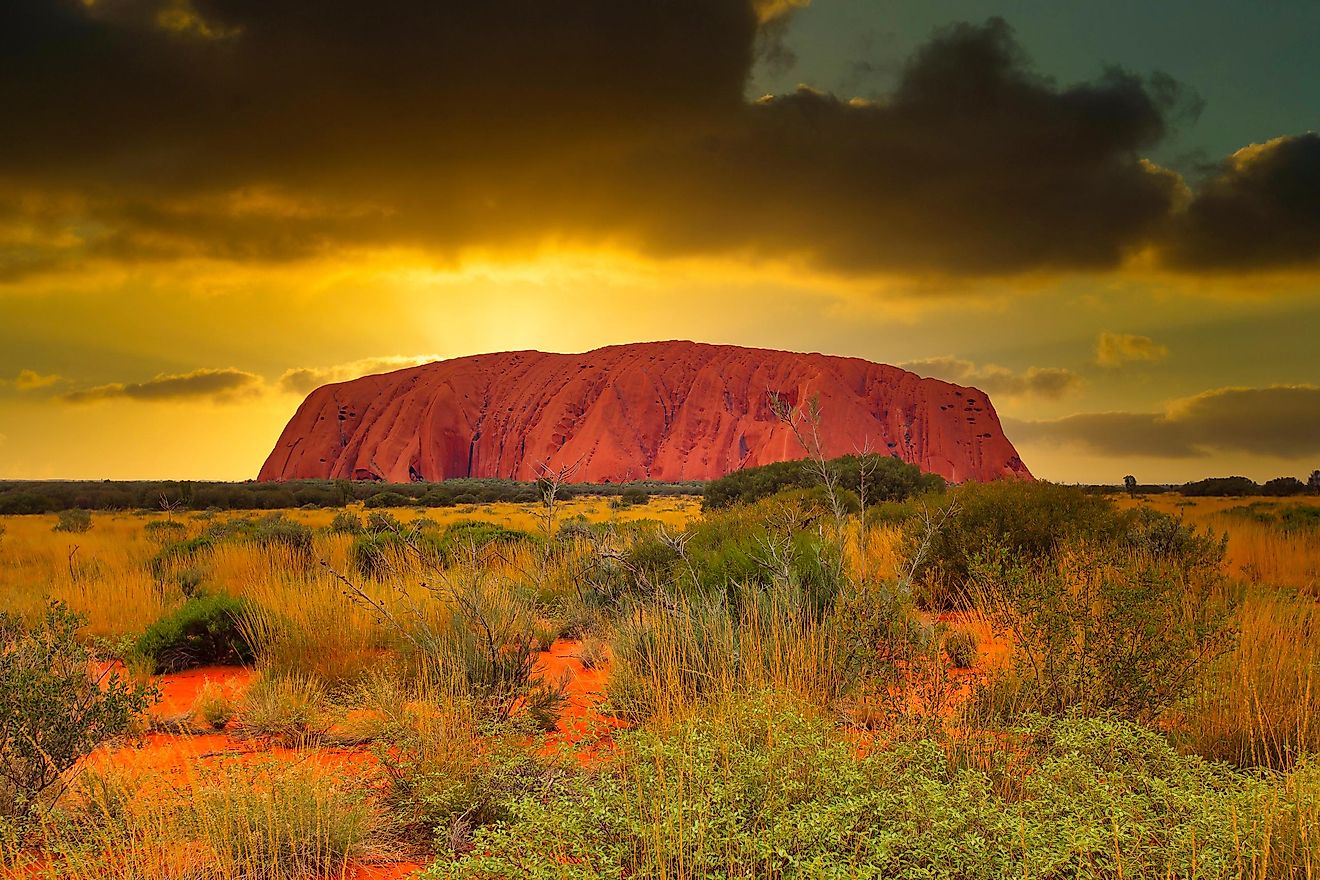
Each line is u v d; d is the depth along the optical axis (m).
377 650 8.47
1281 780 3.84
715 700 5.30
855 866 2.97
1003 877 2.97
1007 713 5.05
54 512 48.91
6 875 3.46
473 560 7.56
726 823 3.33
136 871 3.49
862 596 5.95
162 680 8.23
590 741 5.19
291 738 5.99
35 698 4.46
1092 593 5.82
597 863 3.34
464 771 4.49
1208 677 5.31
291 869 3.81
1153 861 3.10
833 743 4.03
